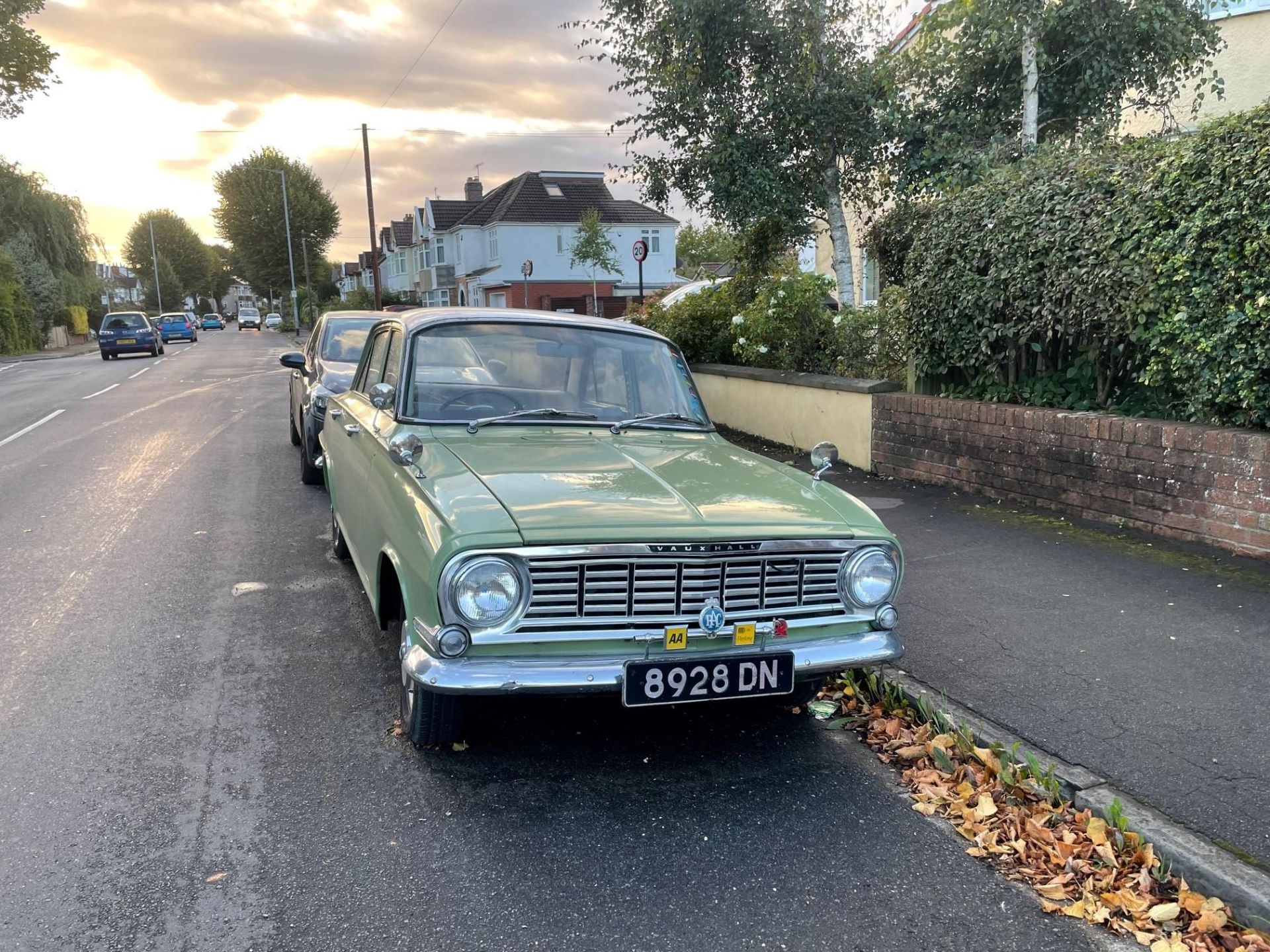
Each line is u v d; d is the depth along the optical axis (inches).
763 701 160.6
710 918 102.5
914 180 420.5
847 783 133.3
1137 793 121.3
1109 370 256.4
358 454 177.3
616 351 179.3
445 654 113.3
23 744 141.3
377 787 129.9
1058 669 160.4
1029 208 257.4
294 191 2869.1
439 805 125.4
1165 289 219.1
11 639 186.2
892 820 123.5
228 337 2133.4
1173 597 190.9
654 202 473.4
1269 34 441.1
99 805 124.2
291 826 119.6
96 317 1876.2
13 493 329.4
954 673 159.8
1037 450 262.8
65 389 735.7
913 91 439.5
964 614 187.8
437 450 145.9
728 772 136.2
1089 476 247.3
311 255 2918.3
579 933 99.6
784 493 138.3
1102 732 137.9
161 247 4104.3
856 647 129.3
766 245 458.0
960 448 291.0
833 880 109.8
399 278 2711.6
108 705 155.7
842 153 445.4
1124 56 388.2
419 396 161.5
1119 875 109.5
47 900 103.9
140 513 297.1
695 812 124.7
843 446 347.6
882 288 389.1
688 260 1908.2
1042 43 393.1
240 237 2861.7
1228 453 211.5
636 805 126.2
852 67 425.4
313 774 133.3
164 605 207.8
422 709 132.8
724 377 435.2
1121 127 479.8
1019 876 111.1
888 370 369.4
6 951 95.1
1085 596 194.7
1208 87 461.4
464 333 172.1
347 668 172.6
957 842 118.3
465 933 99.3
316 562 242.5
